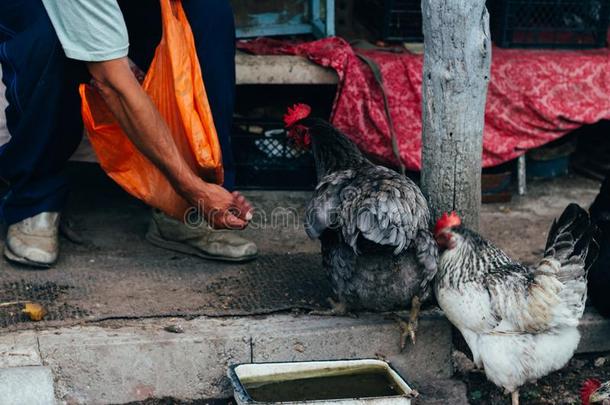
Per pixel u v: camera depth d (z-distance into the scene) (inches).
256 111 146.7
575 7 148.6
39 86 114.3
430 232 107.6
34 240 120.1
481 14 109.7
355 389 106.7
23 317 111.3
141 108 104.3
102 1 101.0
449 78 110.5
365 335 112.0
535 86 141.3
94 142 112.6
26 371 107.3
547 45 147.9
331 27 144.5
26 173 118.7
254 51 140.8
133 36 120.3
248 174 144.6
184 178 107.7
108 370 108.3
